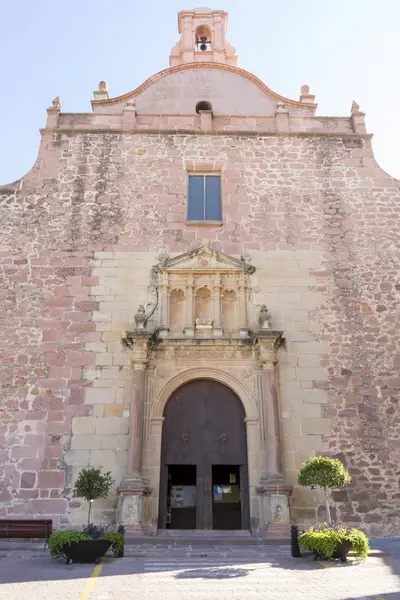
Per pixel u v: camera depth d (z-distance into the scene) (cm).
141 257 1531
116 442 1313
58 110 1728
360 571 817
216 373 1405
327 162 1680
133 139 1692
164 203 1606
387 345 1441
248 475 1311
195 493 1411
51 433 1318
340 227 1588
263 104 1802
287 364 1412
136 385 1339
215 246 1555
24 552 1050
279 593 664
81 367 1389
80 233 1552
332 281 1517
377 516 1259
